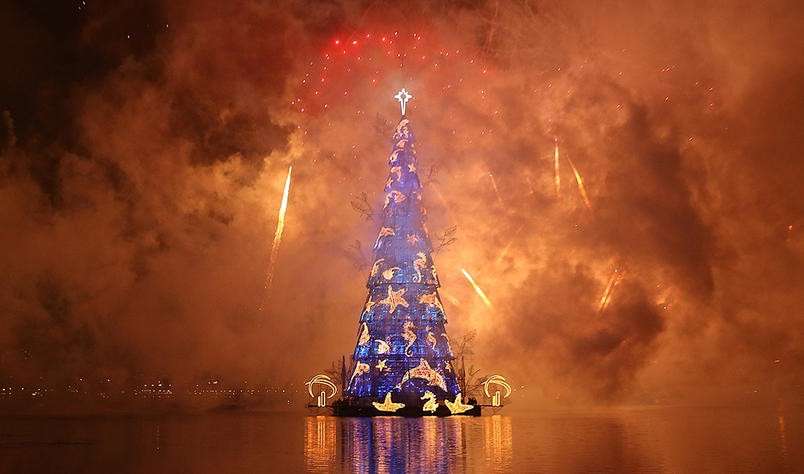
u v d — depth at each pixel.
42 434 28.12
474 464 17.73
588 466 17.27
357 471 16.78
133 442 24.45
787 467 16.88
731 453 19.62
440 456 19.38
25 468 17.86
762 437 24.02
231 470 17.23
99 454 20.88
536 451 20.23
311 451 20.92
